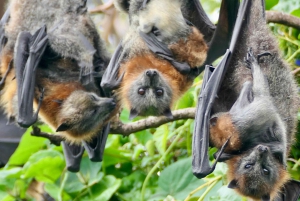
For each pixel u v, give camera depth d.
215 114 15.83
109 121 16.59
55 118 15.72
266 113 15.34
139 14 16.36
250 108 15.35
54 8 16.02
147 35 16.23
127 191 19.12
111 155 19.30
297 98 17.12
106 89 15.72
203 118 15.16
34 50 15.31
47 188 18.55
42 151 18.92
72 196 18.77
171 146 18.69
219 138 15.41
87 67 15.60
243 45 16.27
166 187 18.55
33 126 16.86
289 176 16.02
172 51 16.27
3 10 18.73
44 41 15.45
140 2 16.36
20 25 16.06
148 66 16.27
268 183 15.30
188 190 18.36
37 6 16.03
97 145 16.38
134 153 19.06
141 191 18.78
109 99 15.42
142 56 16.36
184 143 19.41
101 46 16.59
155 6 16.23
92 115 15.38
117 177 19.55
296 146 18.48
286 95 16.70
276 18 18.44
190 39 16.34
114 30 23.27
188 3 16.92
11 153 19.52
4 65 16.09
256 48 16.36
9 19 16.52
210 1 22.36
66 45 15.70
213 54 16.55
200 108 15.27
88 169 18.89
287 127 16.62
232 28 16.39
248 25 16.20
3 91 16.84
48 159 18.58
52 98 15.70
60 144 18.39
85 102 15.40
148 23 16.19
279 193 16.20
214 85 15.38
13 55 15.91
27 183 19.17
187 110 17.94
